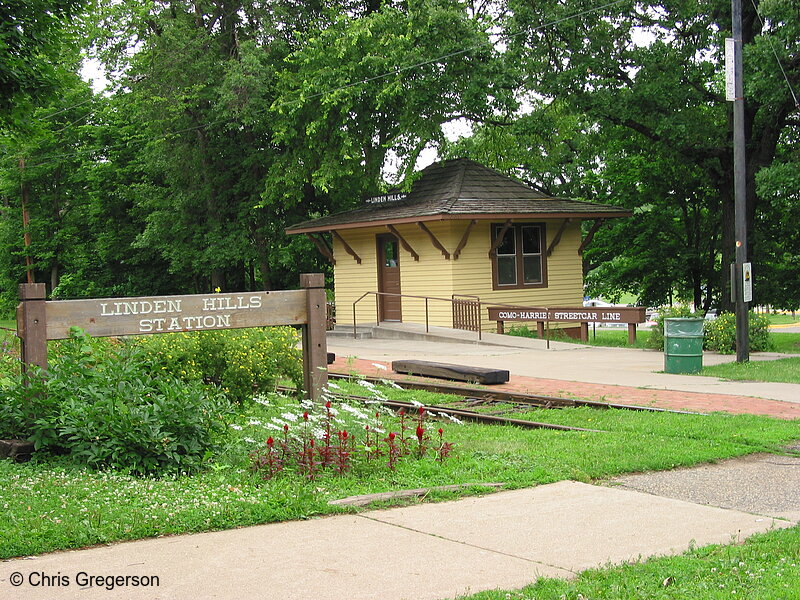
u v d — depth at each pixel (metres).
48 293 53.00
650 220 34.84
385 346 23.64
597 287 37.62
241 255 34.72
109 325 10.04
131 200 43.12
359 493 7.67
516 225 27.28
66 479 7.79
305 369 11.70
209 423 9.04
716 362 18.59
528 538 6.38
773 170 21.73
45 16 19.22
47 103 19.88
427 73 27.44
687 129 24.48
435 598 5.10
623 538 6.39
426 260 26.88
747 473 8.69
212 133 35.44
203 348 12.53
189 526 6.53
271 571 5.58
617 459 9.05
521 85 26.27
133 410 8.56
